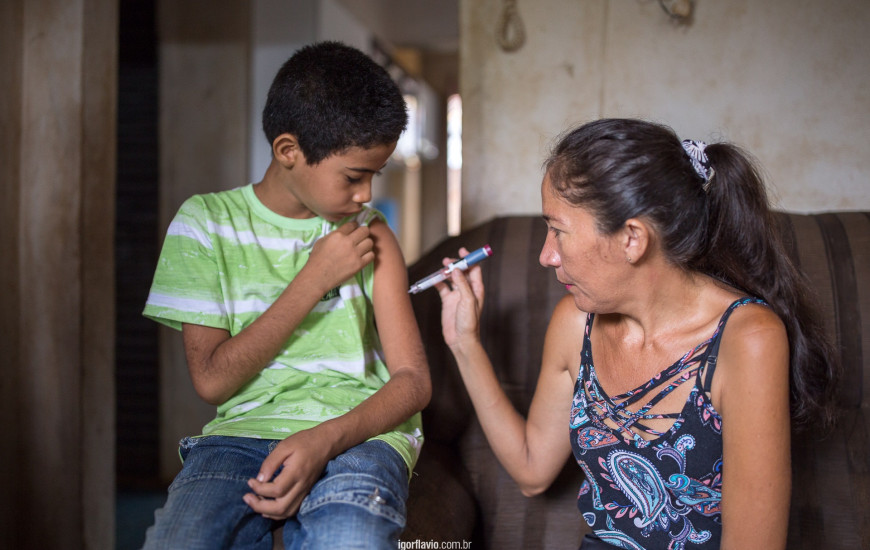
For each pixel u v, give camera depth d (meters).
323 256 1.11
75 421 1.78
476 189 2.09
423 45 5.97
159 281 1.11
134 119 3.05
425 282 1.26
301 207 1.20
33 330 1.79
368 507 0.89
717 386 0.97
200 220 1.14
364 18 4.58
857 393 1.35
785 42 1.91
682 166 0.97
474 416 1.49
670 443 1.00
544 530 1.37
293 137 1.09
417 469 1.30
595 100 2.01
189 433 3.05
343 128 1.05
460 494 1.32
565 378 1.20
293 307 1.09
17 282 1.78
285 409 1.10
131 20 3.01
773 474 0.92
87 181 1.79
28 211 1.78
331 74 1.07
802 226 1.48
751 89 1.93
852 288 1.38
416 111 6.41
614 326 1.08
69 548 1.79
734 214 1.03
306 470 0.94
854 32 1.87
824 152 1.90
